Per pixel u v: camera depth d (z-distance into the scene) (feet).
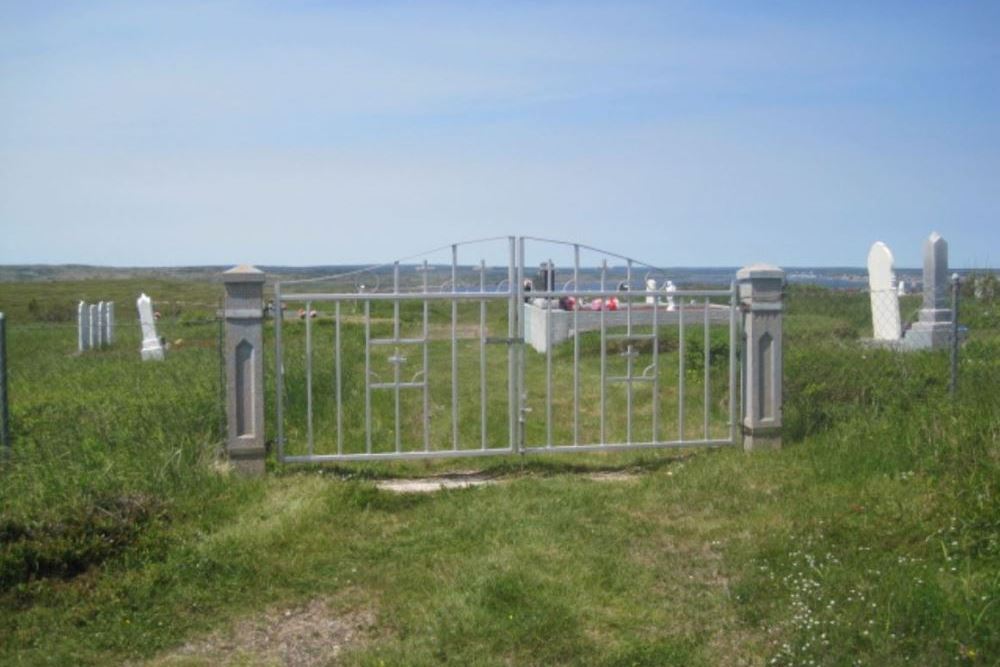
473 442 28.71
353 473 24.45
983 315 47.11
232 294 22.82
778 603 15.19
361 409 33.50
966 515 17.46
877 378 30.53
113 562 17.33
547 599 15.83
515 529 19.48
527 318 55.16
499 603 15.67
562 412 33.24
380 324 66.90
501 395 36.65
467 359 47.55
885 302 47.65
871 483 20.61
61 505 18.47
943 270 46.26
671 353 44.70
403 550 18.62
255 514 20.21
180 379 36.94
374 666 13.82
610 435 29.40
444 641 14.47
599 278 35.63
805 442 25.13
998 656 12.69
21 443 24.03
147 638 14.92
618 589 16.42
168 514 19.54
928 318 45.42
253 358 22.93
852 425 25.31
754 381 25.09
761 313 25.05
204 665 14.11
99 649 14.64
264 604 16.25
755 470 23.02
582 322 51.75
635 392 35.68
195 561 17.52
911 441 22.25
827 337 46.06
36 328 82.94
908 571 15.56
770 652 13.74
